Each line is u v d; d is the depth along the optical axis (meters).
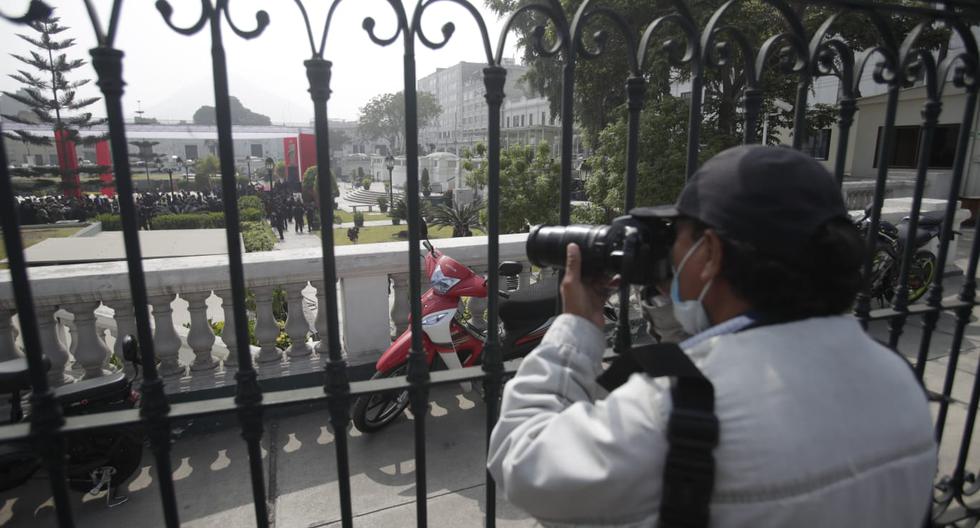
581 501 0.83
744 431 0.76
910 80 1.74
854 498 0.76
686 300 0.96
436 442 3.55
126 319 3.85
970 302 1.99
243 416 1.35
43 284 3.47
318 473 3.24
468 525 2.81
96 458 2.97
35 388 1.17
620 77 18.20
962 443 2.32
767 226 0.80
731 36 1.60
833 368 0.80
